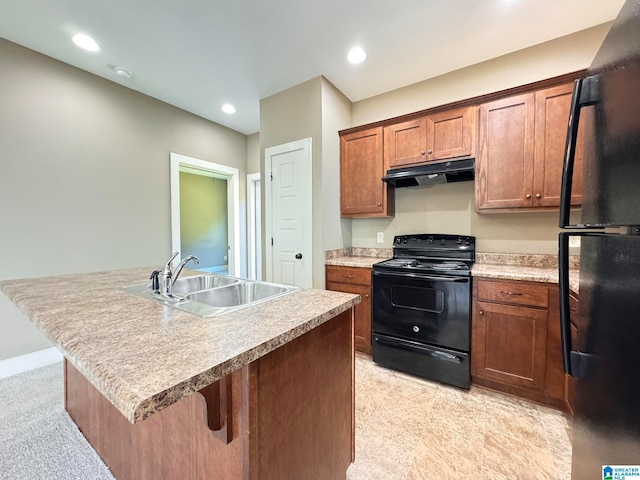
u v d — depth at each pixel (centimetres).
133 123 300
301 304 112
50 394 193
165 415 99
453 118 233
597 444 77
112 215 285
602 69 77
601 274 76
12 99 223
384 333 234
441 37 218
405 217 289
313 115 277
